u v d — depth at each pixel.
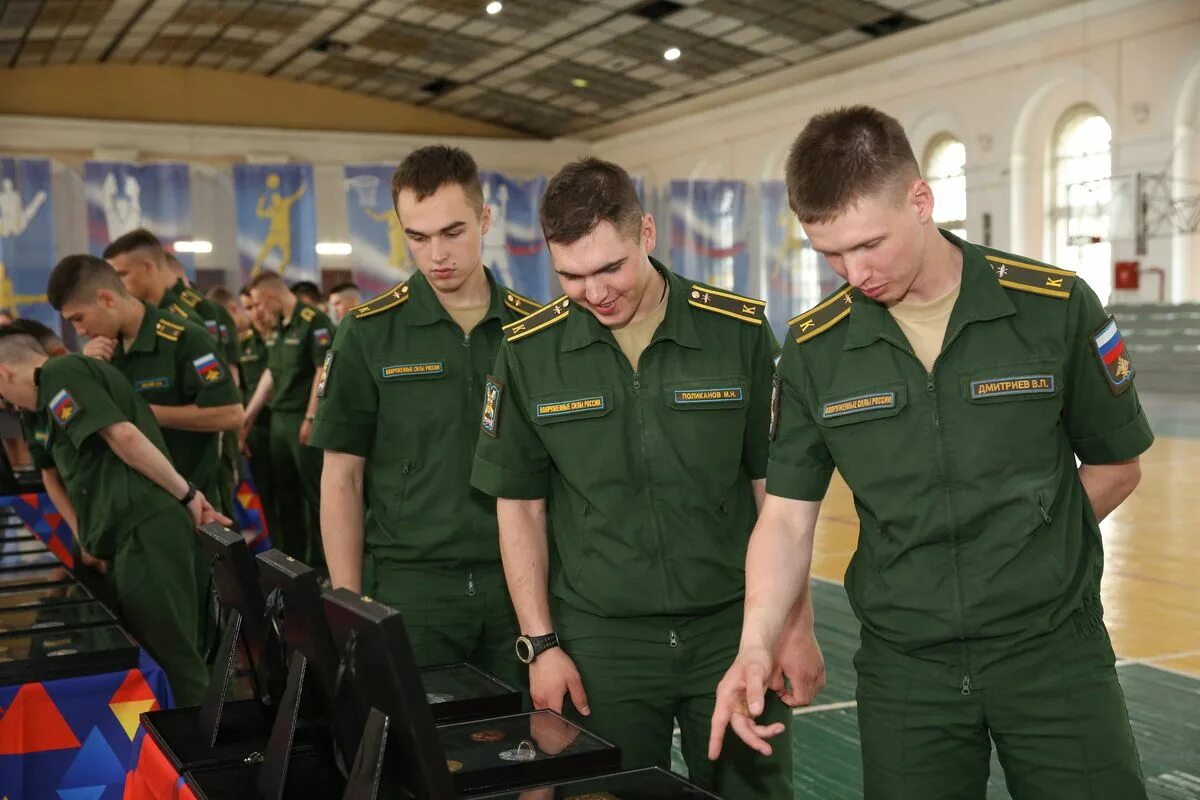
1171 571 5.66
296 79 20.14
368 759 1.18
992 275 1.63
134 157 18.92
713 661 2.03
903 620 1.68
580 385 2.01
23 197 15.27
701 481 2.00
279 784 1.37
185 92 19.45
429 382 2.40
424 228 2.21
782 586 1.73
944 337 1.63
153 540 3.03
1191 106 13.55
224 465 5.01
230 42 17.95
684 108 20.22
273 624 1.54
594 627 2.03
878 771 1.73
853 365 1.69
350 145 20.70
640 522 2.00
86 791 2.10
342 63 19.05
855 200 1.46
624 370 2.00
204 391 3.69
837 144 1.47
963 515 1.63
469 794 1.41
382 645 1.11
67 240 18.61
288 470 6.14
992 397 1.61
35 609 2.48
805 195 1.50
